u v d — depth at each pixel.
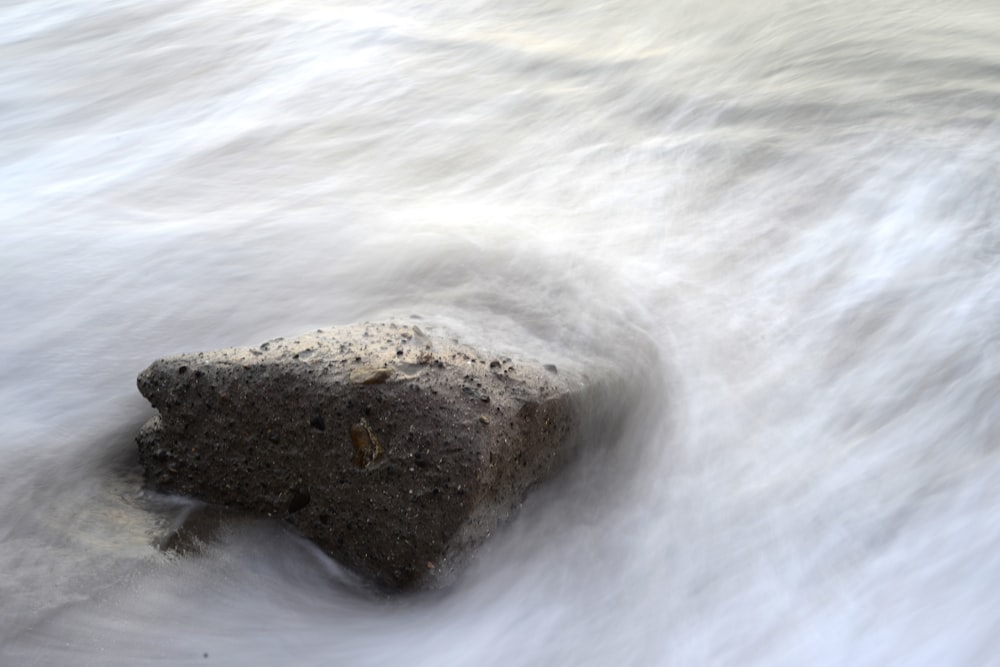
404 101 6.56
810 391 3.64
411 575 2.82
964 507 3.13
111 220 4.99
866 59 6.71
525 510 3.03
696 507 3.18
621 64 7.00
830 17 7.60
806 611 2.83
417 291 4.08
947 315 4.00
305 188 5.35
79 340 3.97
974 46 6.77
